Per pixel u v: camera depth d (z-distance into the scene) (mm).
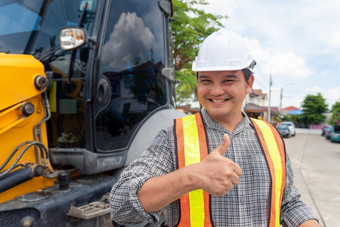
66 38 1473
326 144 17562
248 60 939
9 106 1372
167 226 953
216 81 929
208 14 8078
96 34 1693
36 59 1567
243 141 987
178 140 949
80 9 1730
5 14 1734
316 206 4602
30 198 1381
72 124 1698
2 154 1390
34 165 1468
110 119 1805
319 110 50250
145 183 794
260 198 933
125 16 1940
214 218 903
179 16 7590
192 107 21344
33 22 1726
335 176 6848
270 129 1066
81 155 1666
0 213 1248
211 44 942
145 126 2100
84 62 1671
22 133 1483
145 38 2148
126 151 1925
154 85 2260
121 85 1899
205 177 729
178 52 8188
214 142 959
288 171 1053
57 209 1378
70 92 1684
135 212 779
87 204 1552
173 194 759
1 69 1325
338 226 3836
